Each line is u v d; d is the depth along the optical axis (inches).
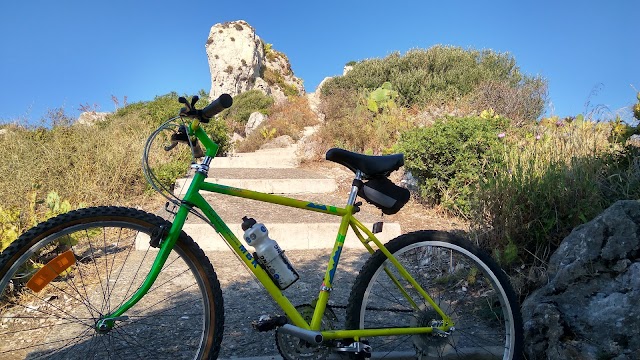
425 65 493.4
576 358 86.2
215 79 1300.4
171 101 421.4
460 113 351.3
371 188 88.4
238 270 159.8
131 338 104.0
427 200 228.7
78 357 98.6
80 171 245.6
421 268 136.4
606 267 95.0
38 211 197.8
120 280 130.5
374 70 523.8
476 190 167.2
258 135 569.6
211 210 82.5
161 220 79.6
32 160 251.8
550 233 132.7
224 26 1338.6
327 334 82.9
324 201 241.0
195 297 124.4
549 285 100.7
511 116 337.4
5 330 108.5
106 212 76.2
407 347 104.2
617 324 86.0
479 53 502.3
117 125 343.3
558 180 136.4
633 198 132.0
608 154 156.7
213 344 80.4
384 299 97.4
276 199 84.4
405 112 376.8
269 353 103.0
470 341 105.0
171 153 293.3
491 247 140.9
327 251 184.2
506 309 91.2
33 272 82.8
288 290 142.2
